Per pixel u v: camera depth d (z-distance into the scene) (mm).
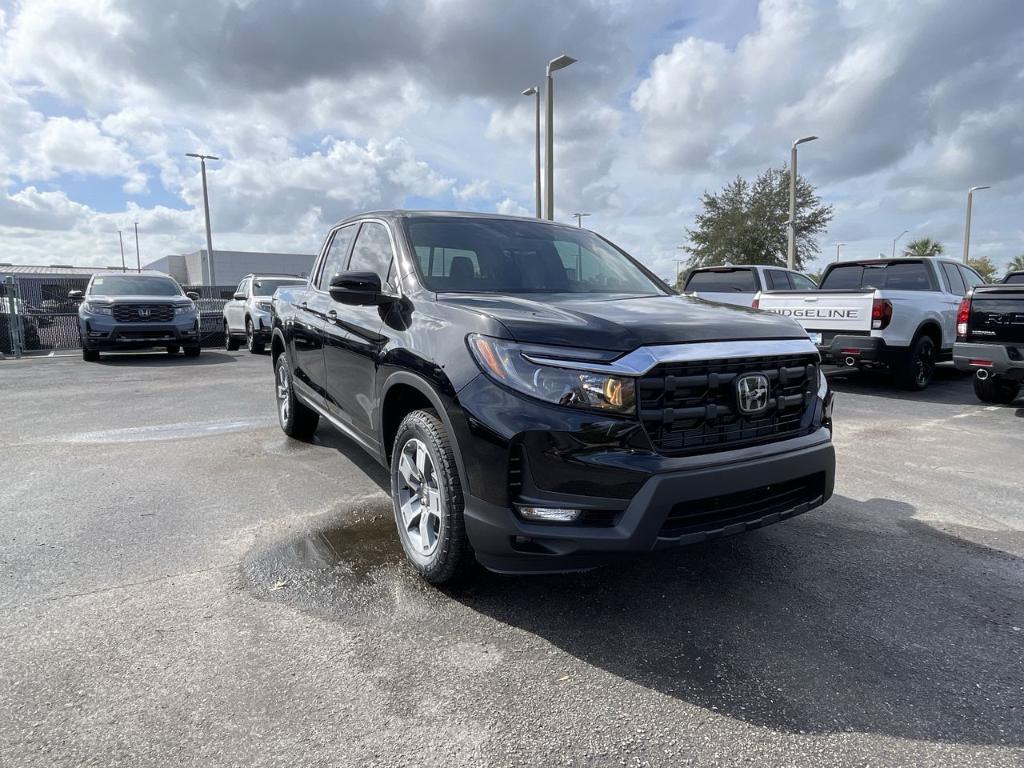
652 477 2455
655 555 3438
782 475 2750
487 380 2643
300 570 3225
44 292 17406
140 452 5520
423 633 2666
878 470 5086
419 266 3670
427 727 2104
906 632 2697
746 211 31984
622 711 2191
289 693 2262
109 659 2445
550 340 2590
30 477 4770
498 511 2586
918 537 3715
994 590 3074
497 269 3859
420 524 3152
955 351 7621
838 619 2799
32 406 7734
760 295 9641
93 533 3672
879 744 2029
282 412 6074
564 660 2486
